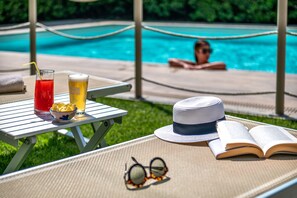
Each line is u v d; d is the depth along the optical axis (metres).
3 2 15.42
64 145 3.82
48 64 7.48
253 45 11.66
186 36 5.03
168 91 5.53
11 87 3.48
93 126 3.51
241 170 2.23
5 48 11.55
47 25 13.98
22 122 2.83
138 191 2.05
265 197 1.95
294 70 9.05
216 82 6.03
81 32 13.48
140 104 4.93
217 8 16.50
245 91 5.50
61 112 2.79
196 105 2.64
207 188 2.06
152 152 2.46
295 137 2.56
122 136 3.95
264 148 2.38
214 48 11.41
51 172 2.25
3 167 3.38
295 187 2.08
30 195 2.03
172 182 2.12
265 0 15.90
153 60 10.64
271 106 4.84
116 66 7.29
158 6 17.25
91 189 2.08
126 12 16.84
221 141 2.44
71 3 16.56
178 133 2.65
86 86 2.97
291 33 4.42
